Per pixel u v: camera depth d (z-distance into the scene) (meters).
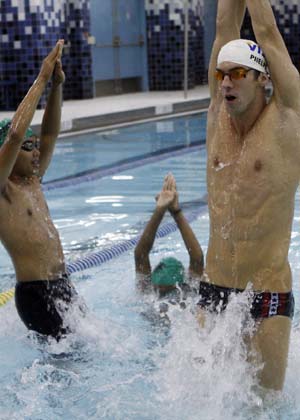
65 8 19.12
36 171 4.85
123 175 10.84
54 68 4.66
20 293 4.77
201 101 18.94
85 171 11.10
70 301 4.89
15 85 16.56
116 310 5.39
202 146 13.27
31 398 4.09
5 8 16.39
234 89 3.67
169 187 5.75
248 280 3.79
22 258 4.72
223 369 3.89
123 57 21.47
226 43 4.00
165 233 7.75
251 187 3.72
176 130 15.29
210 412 3.83
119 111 16.17
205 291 3.95
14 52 16.42
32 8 16.30
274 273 3.76
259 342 3.76
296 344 4.57
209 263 3.95
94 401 4.02
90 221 8.28
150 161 11.91
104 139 14.18
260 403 3.80
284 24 24.16
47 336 4.79
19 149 4.43
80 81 19.44
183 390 3.99
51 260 4.78
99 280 6.20
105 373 4.38
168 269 5.57
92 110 16.47
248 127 3.79
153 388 4.12
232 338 3.82
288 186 3.72
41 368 4.46
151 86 22.19
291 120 3.69
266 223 3.72
